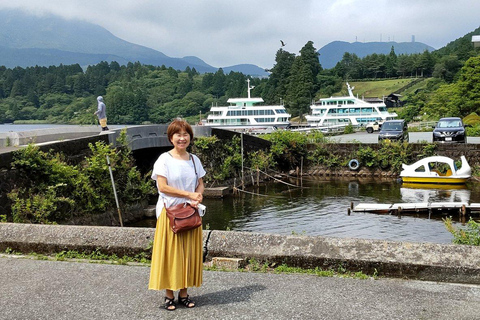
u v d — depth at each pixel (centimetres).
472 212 1986
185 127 518
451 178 2930
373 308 498
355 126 6844
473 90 5675
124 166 1934
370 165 3519
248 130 7362
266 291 555
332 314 482
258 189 2928
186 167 516
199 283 516
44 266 660
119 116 17938
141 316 482
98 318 477
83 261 687
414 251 623
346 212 2100
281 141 3628
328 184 3119
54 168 1477
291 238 680
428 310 492
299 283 584
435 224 1806
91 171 1697
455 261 600
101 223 1695
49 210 1391
